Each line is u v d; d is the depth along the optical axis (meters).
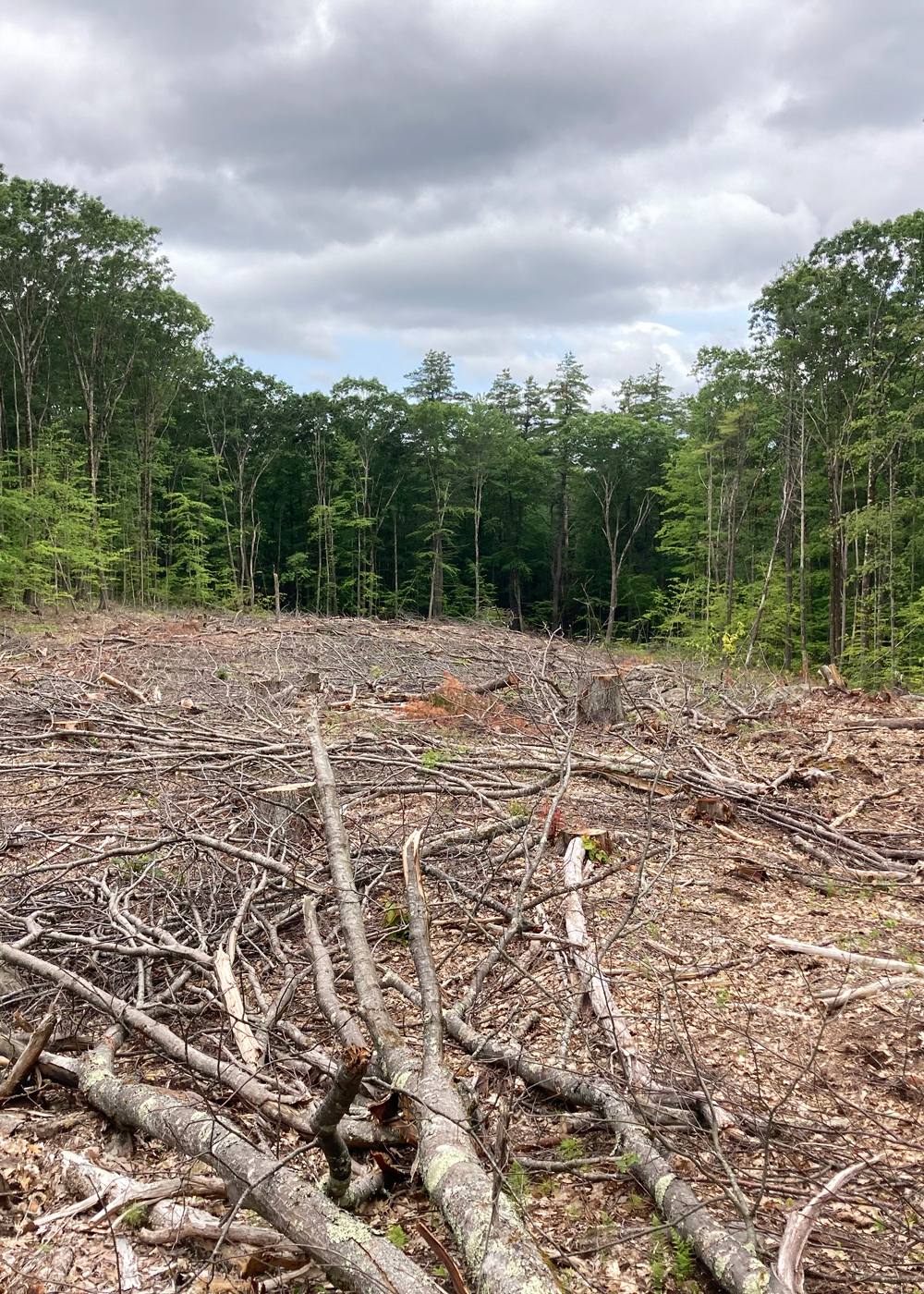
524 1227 2.01
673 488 37.66
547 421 55.16
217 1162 2.35
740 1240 2.07
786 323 26.77
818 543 31.62
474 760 7.25
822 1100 2.93
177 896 4.51
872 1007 3.63
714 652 25.67
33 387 36.19
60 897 4.56
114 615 26.84
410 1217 2.34
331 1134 2.12
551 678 11.25
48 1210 2.40
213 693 10.72
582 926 4.11
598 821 6.10
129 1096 2.74
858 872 5.45
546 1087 2.89
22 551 26.16
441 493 46.25
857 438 26.45
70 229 30.48
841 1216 2.31
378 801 6.50
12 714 9.26
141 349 36.28
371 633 18.62
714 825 6.23
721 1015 3.54
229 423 48.12
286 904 4.46
